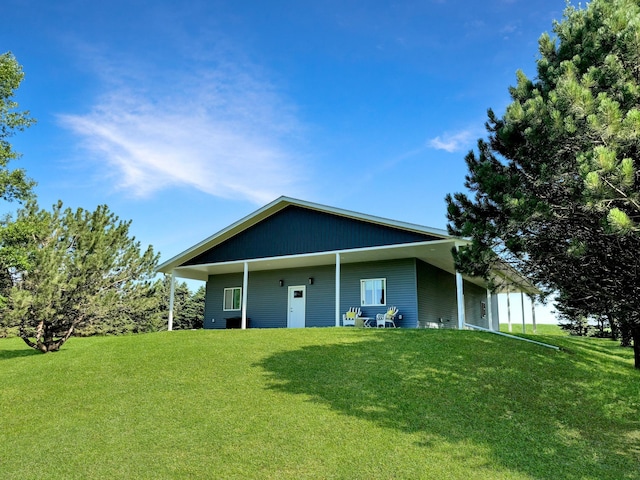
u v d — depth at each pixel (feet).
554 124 23.59
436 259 60.59
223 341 44.80
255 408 25.88
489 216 28.35
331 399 27.17
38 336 48.91
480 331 45.11
